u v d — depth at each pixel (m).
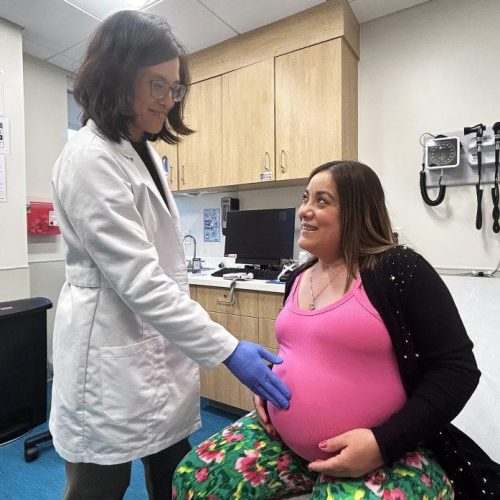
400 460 0.72
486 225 2.12
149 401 0.92
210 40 2.69
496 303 1.54
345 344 0.74
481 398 0.98
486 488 0.69
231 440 0.92
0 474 1.73
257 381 0.82
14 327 1.83
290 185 2.76
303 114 2.37
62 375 0.90
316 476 0.84
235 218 2.77
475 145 2.07
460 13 2.18
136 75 0.85
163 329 0.82
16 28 2.52
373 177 0.84
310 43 2.32
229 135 2.70
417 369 0.73
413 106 2.34
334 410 0.75
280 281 2.22
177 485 0.85
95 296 0.89
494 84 2.10
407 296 0.73
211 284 2.38
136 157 1.00
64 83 3.18
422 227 2.33
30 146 2.94
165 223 1.03
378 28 2.44
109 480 0.91
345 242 0.81
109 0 2.27
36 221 2.89
